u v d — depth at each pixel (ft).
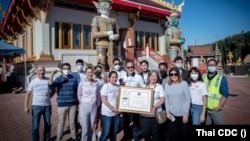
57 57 54.75
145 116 16.35
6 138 20.75
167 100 16.08
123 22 69.10
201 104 16.43
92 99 17.33
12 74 76.79
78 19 58.65
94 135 19.75
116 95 17.06
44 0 51.96
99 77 21.57
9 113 31.40
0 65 103.86
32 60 52.42
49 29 53.57
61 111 18.33
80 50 58.65
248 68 165.37
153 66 64.34
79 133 21.17
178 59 22.09
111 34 41.73
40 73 18.31
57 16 55.01
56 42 55.06
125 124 20.21
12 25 75.51
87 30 60.39
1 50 46.03
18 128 24.00
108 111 16.53
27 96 18.20
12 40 91.25
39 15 52.31
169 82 16.31
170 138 16.16
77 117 20.06
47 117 18.52
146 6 67.56
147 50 70.13
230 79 104.42
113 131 16.98
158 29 79.77
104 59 42.45
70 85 18.54
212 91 16.30
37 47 54.44
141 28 74.38
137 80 19.67
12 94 50.44
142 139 19.76
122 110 16.08
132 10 68.54
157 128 16.25
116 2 60.80
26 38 68.03
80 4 59.11
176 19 49.70
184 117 15.19
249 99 43.21
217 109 15.90
